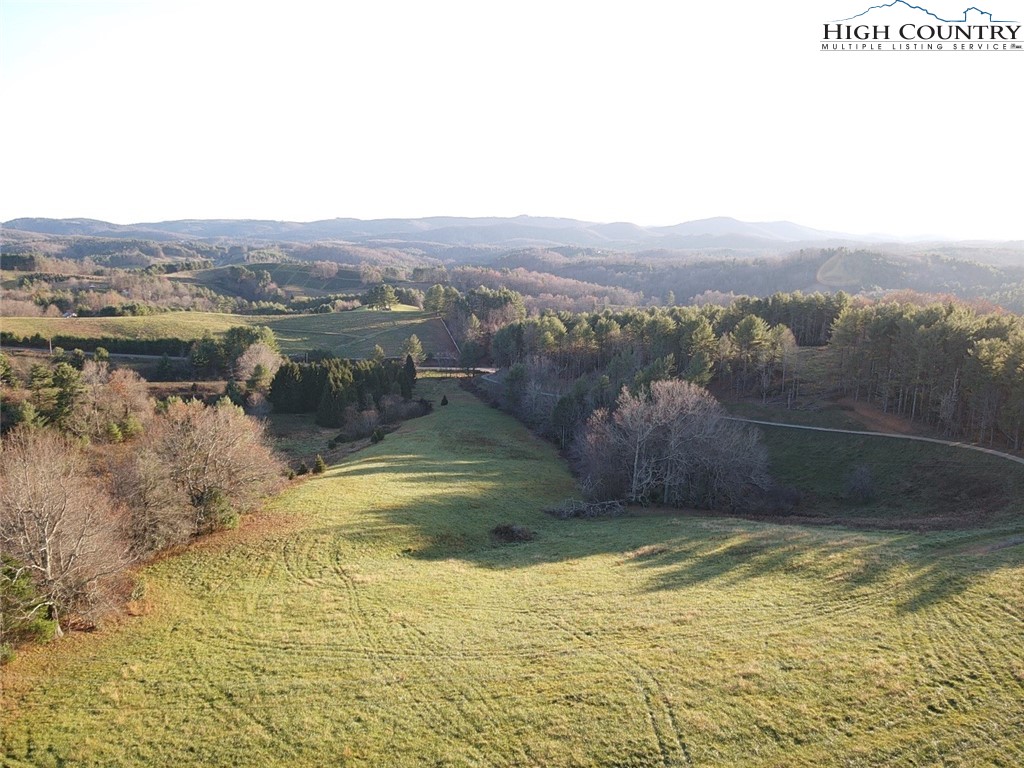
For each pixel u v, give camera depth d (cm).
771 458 7212
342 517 4772
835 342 8644
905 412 7725
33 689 2492
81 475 4453
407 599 3338
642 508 5944
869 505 5800
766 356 8894
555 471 7181
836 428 7550
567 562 4000
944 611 2814
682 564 3806
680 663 2561
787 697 2309
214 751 2156
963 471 5719
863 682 2369
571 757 2083
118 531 3675
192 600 3381
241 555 4031
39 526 2938
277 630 2995
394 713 2328
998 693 2256
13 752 2134
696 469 6122
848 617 2859
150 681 2562
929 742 2058
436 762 2084
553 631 2898
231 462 4734
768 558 3750
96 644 2870
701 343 9269
